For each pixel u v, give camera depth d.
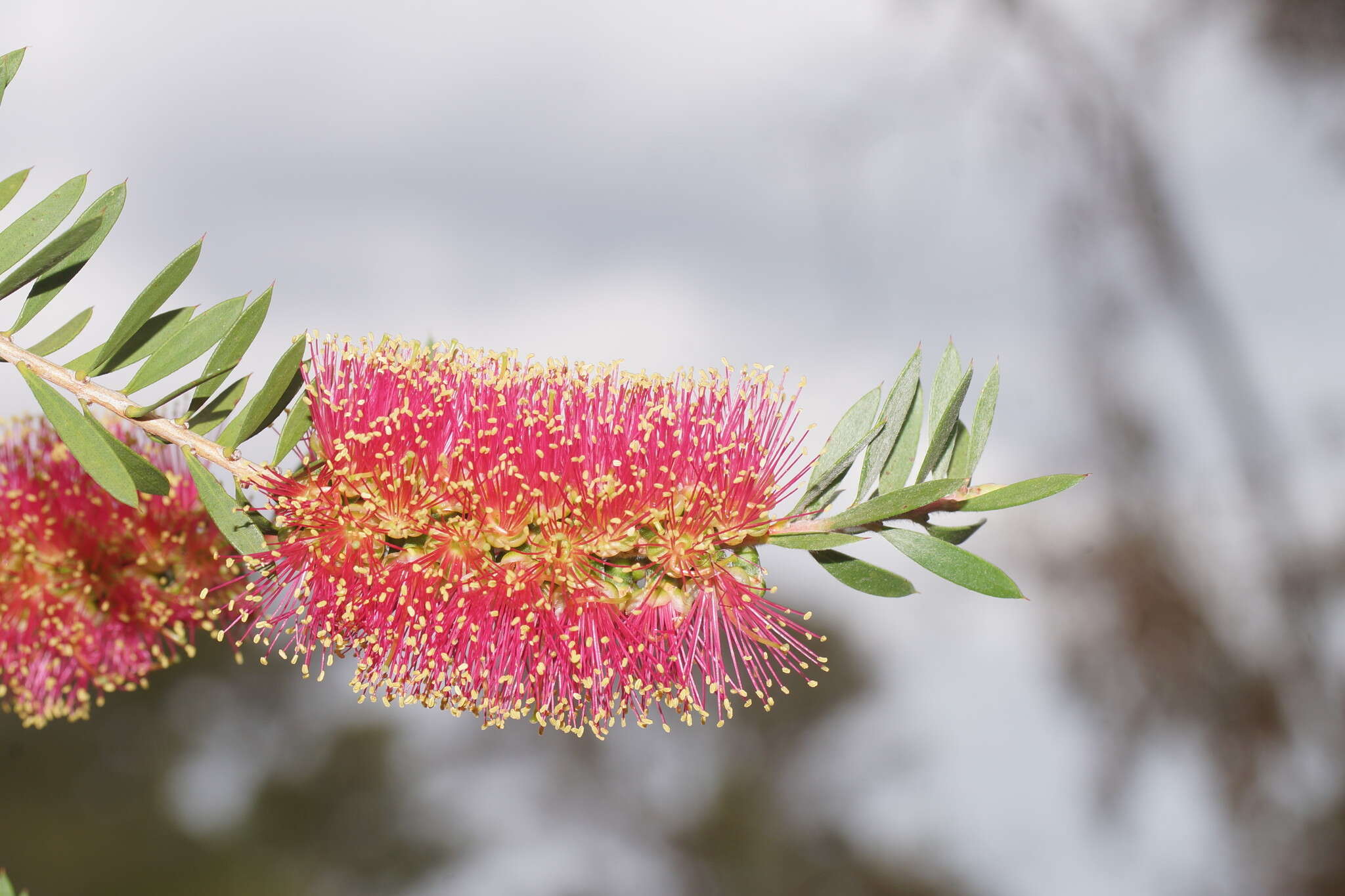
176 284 0.57
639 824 3.27
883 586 0.58
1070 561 2.52
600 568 0.59
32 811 2.66
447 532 0.59
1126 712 2.47
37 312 0.57
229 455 0.57
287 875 2.98
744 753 3.33
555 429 0.58
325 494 0.58
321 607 0.59
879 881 3.18
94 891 2.67
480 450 0.58
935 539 0.58
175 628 0.64
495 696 0.59
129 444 0.62
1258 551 2.41
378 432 0.58
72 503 0.63
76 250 0.57
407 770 3.21
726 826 3.22
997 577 0.57
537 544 0.59
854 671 3.35
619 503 0.59
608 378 0.59
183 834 2.89
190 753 2.94
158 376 0.57
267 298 0.56
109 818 2.78
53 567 0.63
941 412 0.58
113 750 2.82
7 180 0.57
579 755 3.28
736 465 0.59
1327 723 2.29
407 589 0.59
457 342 0.60
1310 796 2.29
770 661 0.59
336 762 3.10
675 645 0.59
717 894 3.20
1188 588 2.40
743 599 0.59
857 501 0.58
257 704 3.04
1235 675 2.35
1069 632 2.54
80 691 0.64
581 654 0.59
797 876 3.21
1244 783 2.32
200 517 0.63
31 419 0.63
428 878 3.17
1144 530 2.45
